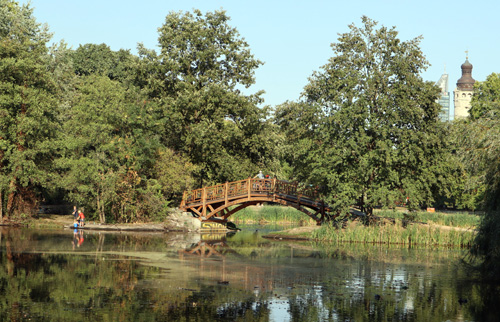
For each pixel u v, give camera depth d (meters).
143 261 27.00
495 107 23.30
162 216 48.75
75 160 45.47
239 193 48.44
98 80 52.56
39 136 45.09
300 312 17.48
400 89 40.44
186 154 54.59
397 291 21.19
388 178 40.47
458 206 74.75
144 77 54.41
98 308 17.22
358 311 17.83
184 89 51.72
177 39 52.91
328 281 23.03
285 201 46.81
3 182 42.81
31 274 22.36
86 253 29.25
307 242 40.50
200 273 23.98
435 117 41.50
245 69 55.00
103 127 46.19
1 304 17.41
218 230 50.75
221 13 54.53
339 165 40.97
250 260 28.94
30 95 43.38
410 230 40.41
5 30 49.06
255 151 55.53
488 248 22.66
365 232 40.81
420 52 41.28
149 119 48.72
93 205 48.09
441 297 20.20
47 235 38.50
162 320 16.11
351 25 42.28
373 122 40.19
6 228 42.94
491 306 18.86
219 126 53.19
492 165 21.55
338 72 41.31
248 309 17.64
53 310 16.86
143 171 49.22
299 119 43.06
